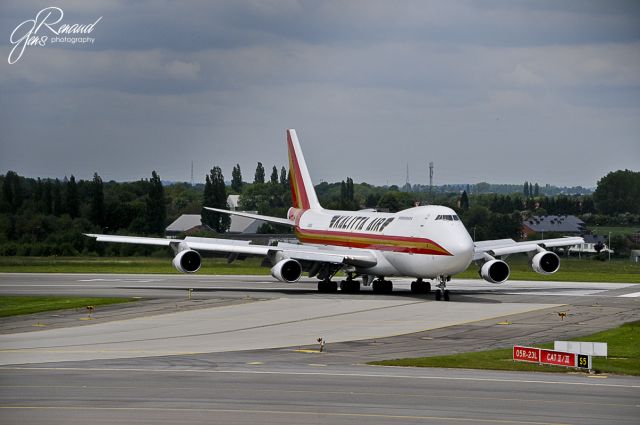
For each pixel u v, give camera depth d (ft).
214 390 331.36
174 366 386.73
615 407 310.86
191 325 534.37
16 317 574.97
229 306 640.58
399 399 319.27
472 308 628.28
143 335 490.49
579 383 358.02
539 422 287.28
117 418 285.23
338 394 326.44
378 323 545.03
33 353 423.23
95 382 346.54
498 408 306.76
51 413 291.99
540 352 403.34
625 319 564.71
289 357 415.85
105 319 563.07
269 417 288.30
